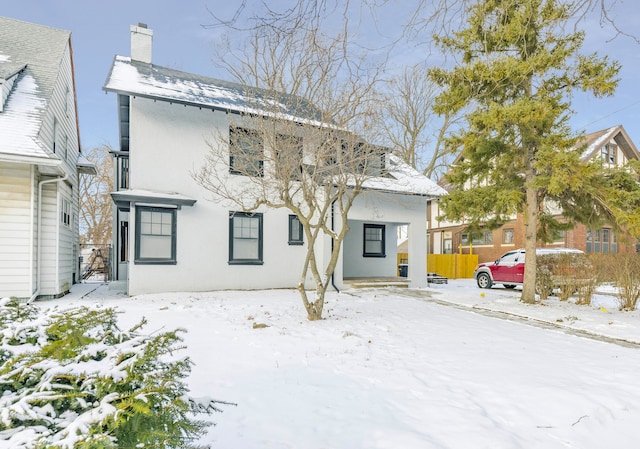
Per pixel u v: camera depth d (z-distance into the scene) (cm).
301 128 812
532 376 458
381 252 1606
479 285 1594
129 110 1148
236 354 516
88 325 243
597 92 865
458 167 1070
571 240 2016
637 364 524
